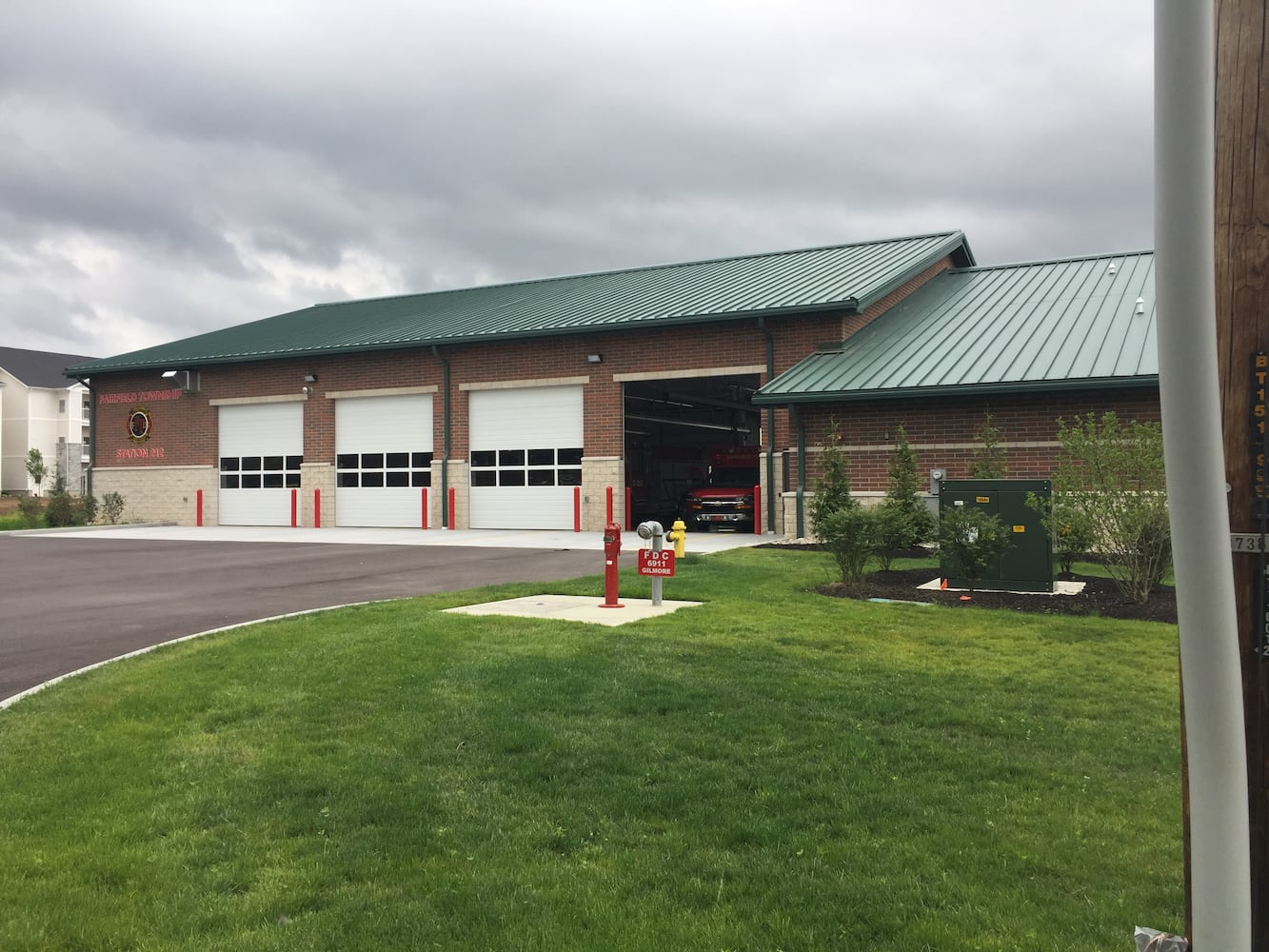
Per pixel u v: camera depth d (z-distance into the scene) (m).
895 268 25.34
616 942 3.68
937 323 23.19
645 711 6.81
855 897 4.05
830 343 23.09
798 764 5.77
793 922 3.85
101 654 9.35
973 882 4.22
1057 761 5.91
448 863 4.43
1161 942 2.90
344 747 6.07
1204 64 2.15
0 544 23.31
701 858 4.46
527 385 27.11
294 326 35.53
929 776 5.59
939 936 3.70
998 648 9.06
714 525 26.25
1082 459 12.70
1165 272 2.20
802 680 7.69
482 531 26.56
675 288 28.55
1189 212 2.16
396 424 29.41
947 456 19.59
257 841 4.68
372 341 28.89
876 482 20.22
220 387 32.22
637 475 33.03
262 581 15.27
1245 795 2.24
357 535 25.64
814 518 15.90
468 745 6.09
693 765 5.73
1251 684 2.85
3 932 3.74
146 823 4.86
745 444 41.59
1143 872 4.31
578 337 26.45
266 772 5.61
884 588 12.82
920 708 6.96
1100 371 17.92
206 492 32.31
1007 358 19.62
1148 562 11.60
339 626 9.99
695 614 10.64
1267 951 2.86
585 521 26.31
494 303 32.28
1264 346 2.83
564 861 4.46
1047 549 12.53
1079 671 8.20
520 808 5.08
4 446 77.06
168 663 8.33
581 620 10.32
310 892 4.12
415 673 7.80
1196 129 2.15
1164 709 7.07
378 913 3.93
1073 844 4.62
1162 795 5.32
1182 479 2.21
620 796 5.23
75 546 22.28
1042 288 24.27
